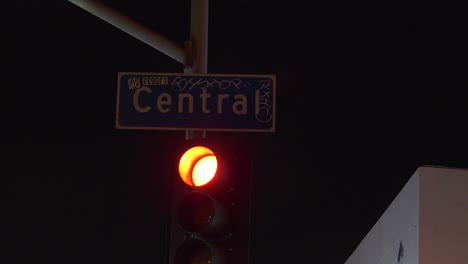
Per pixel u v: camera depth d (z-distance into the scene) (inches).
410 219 366.0
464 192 348.2
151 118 298.5
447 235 343.9
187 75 300.7
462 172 350.6
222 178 266.4
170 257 268.1
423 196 348.5
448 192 348.5
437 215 346.0
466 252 341.7
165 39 344.8
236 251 265.7
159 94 299.7
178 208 268.2
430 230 344.8
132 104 299.6
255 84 298.8
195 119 297.6
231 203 267.3
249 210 267.3
